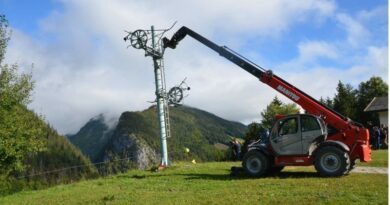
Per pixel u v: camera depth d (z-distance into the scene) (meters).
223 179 18.30
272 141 18.36
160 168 23.52
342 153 17.00
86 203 14.57
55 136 102.69
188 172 21.55
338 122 17.86
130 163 36.09
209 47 22.06
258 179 17.50
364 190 13.60
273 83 19.72
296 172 19.30
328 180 16.11
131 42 24.38
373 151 29.67
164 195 15.02
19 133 32.16
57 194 17.53
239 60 20.64
